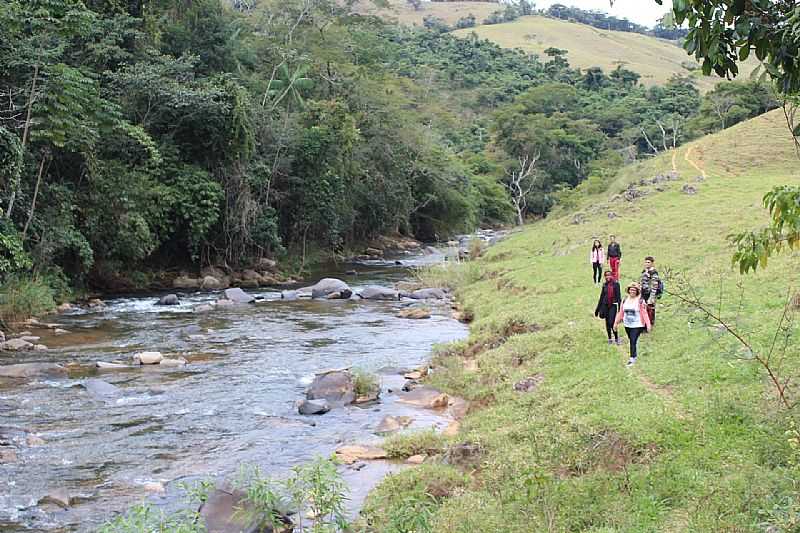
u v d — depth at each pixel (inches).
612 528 309.0
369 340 914.1
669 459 362.3
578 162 3826.3
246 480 406.9
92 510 409.7
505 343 730.8
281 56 1999.3
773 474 320.8
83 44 1336.1
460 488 409.1
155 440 536.7
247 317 1090.1
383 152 2198.6
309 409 610.2
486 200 3420.3
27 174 1091.9
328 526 323.3
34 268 1115.9
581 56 6545.3
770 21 207.9
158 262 1489.9
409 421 581.6
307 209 1785.2
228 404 634.8
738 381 437.4
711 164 1820.9
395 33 5620.1
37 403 627.2
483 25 7637.8
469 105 4598.9
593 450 390.6
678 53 7500.0
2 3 1011.3
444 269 1462.8
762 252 236.5
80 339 908.0
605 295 613.0
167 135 1450.5
